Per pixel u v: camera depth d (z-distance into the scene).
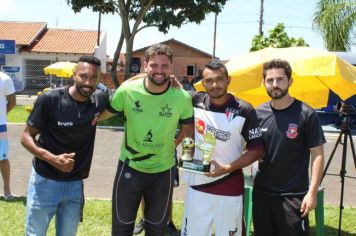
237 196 3.70
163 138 3.62
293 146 3.60
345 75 4.47
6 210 5.82
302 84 5.48
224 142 3.63
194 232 3.73
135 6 18.66
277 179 3.66
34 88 34.41
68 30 40.31
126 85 3.61
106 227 5.40
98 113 3.57
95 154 10.65
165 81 3.47
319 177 3.51
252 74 4.64
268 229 3.78
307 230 3.63
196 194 3.72
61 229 3.71
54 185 3.54
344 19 14.68
